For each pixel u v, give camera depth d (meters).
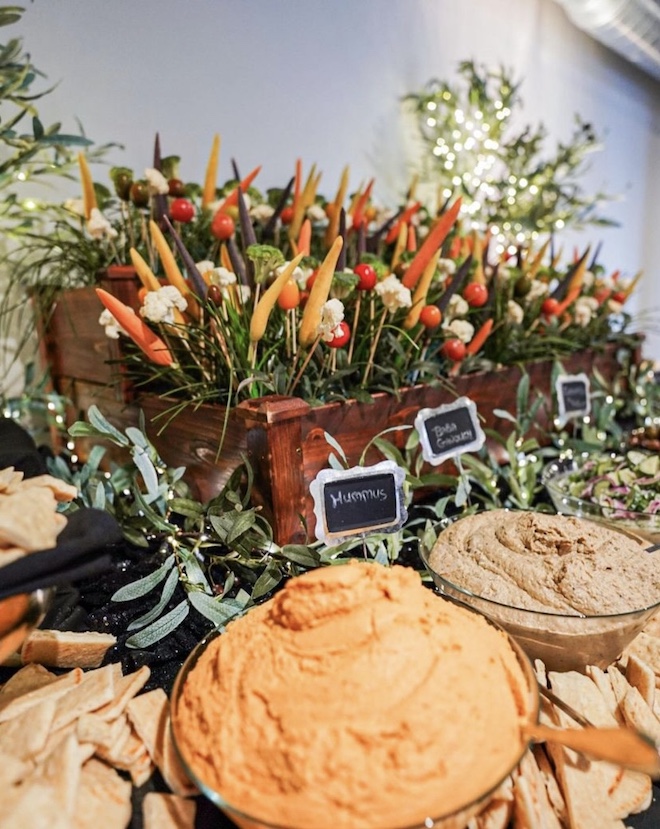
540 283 1.32
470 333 1.08
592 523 0.82
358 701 0.47
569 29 2.65
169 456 1.03
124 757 0.54
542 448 1.37
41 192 1.33
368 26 1.87
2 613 0.51
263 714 0.48
